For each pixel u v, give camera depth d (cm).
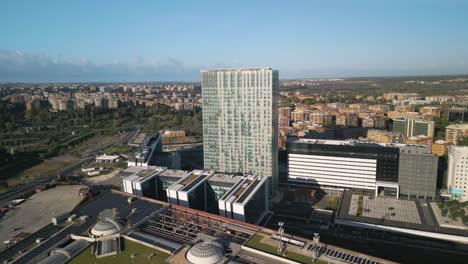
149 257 17762
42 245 19575
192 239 19750
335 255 17025
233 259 17188
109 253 18225
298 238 18750
